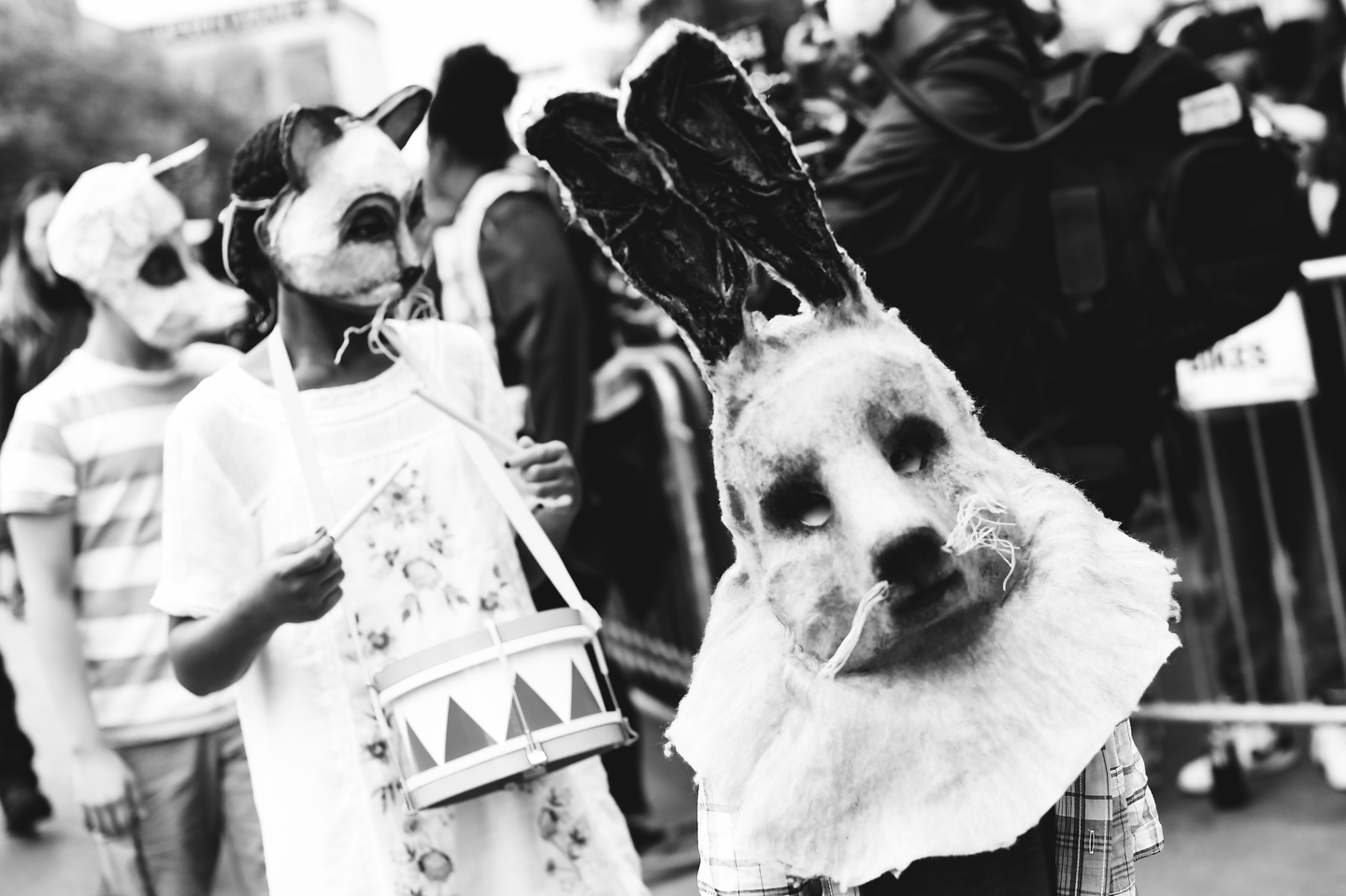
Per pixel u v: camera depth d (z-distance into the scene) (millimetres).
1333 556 4691
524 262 4371
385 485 2457
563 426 4367
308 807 2504
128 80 35594
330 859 2484
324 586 2410
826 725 1639
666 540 5160
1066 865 1847
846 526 1590
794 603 1636
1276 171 3598
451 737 2377
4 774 6160
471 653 2387
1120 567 1712
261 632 2424
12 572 4902
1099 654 1642
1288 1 4973
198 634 2477
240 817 3477
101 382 3467
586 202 1659
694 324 1677
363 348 2674
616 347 5379
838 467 1604
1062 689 1625
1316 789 4645
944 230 3506
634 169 1645
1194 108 3584
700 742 1753
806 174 1656
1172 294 3537
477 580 2623
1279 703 4762
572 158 1648
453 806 2537
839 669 1634
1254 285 3574
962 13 3686
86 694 3393
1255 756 4949
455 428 2686
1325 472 4711
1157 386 3654
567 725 2416
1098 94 3588
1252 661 4770
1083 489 3543
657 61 1560
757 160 1635
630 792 4789
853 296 1692
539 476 2709
